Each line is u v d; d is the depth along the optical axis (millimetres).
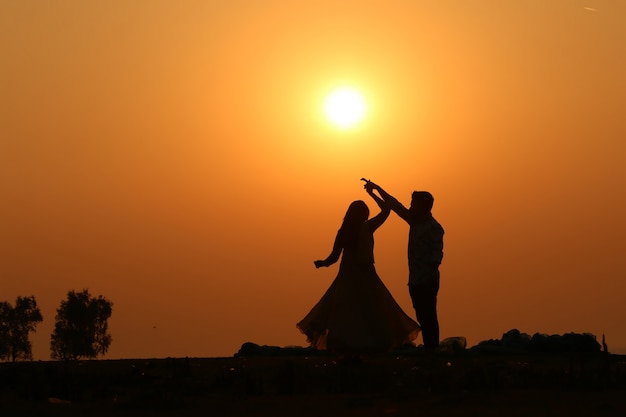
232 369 19422
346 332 21203
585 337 27562
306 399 14727
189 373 19531
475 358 23516
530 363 21375
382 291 21656
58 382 17219
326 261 21719
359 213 21781
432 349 20469
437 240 20500
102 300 83062
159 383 17875
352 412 13039
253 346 28094
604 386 15195
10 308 78938
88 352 82750
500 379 16016
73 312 82375
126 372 19891
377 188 21750
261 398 15148
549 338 27531
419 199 20828
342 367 19688
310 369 19422
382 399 14531
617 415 11969
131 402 14484
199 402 14750
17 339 79188
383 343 21234
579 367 19734
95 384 17859
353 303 21469
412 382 16406
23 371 20156
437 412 12703
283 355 27625
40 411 13680
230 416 13109
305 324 21953
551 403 13258
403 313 21844
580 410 12492
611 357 24172
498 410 12727
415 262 20625
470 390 15195
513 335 28891
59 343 82375
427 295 20469
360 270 21594
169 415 13352
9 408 14008
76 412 13719
